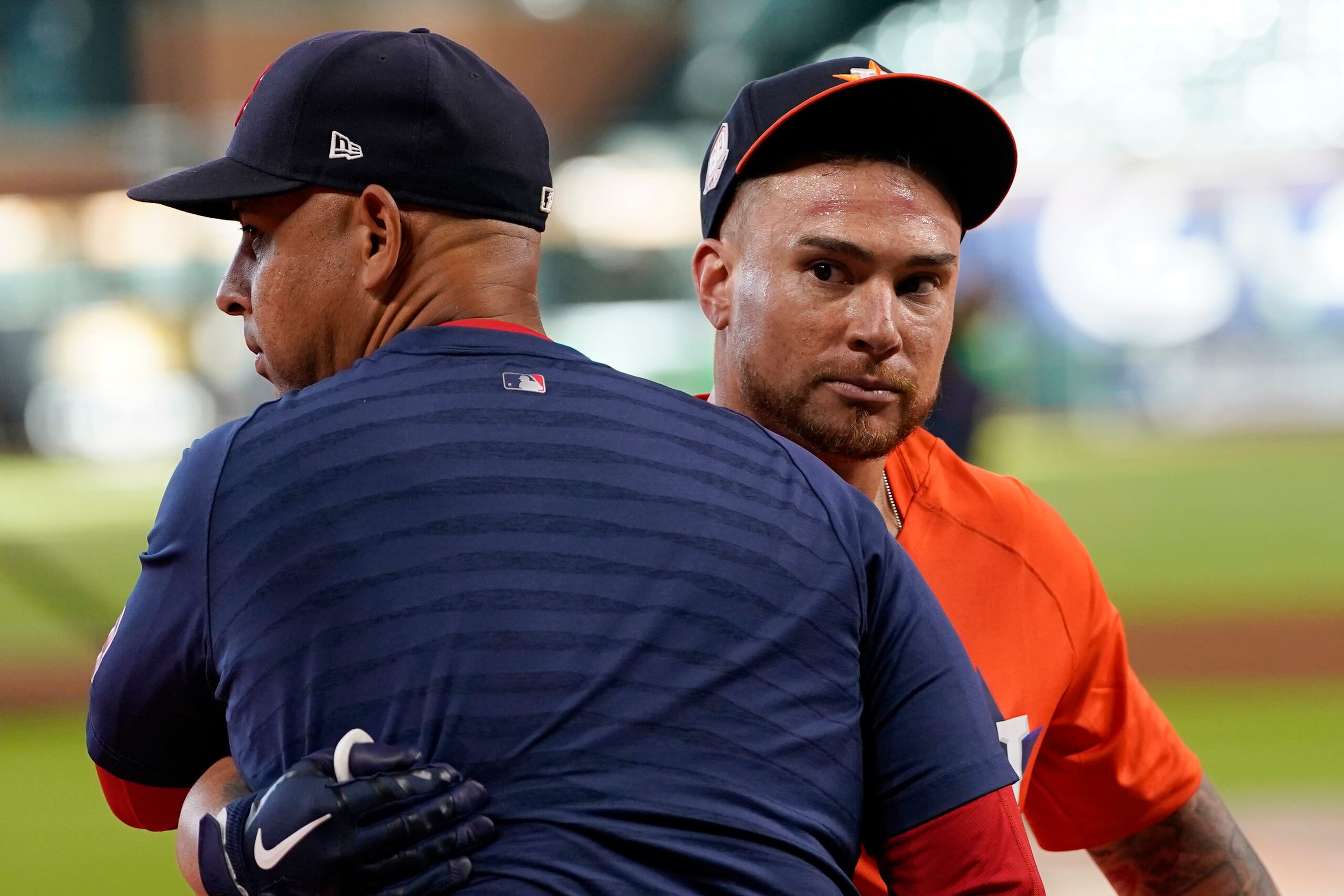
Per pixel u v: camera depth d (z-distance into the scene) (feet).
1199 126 274.57
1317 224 207.72
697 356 219.00
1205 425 214.90
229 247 223.10
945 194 18.83
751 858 13.20
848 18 310.04
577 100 317.42
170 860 51.93
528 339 15.37
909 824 14.87
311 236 15.72
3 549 135.95
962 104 18.12
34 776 63.93
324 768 12.82
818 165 18.33
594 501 14.01
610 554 13.79
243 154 15.84
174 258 221.87
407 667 13.23
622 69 315.99
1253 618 93.04
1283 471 177.68
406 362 14.82
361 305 15.81
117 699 14.92
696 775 13.29
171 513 14.39
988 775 15.02
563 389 14.83
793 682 13.99
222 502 14.06
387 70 15.53
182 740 15.38
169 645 14.30
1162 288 213.25
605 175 225.35
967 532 20.01
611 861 12.89
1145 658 82.74
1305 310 210.18
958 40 317.83
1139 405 215.72
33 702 79.56
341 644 13.34
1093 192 213.05
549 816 12.95
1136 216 212.84
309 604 13.46
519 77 311.68
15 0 272.92
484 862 12.87
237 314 17.07
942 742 14.93
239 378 224.33
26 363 220.43
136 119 276.00
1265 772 59.41
